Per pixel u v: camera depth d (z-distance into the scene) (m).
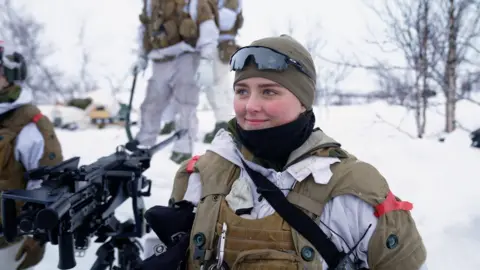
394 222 1.23
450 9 5.73
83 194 1.60
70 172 1.53
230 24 5.36
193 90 4.73
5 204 1.42
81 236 1.72
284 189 1.26
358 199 1.24
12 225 1.44
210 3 4.79
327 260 1.20
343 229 1.23
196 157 1.54
